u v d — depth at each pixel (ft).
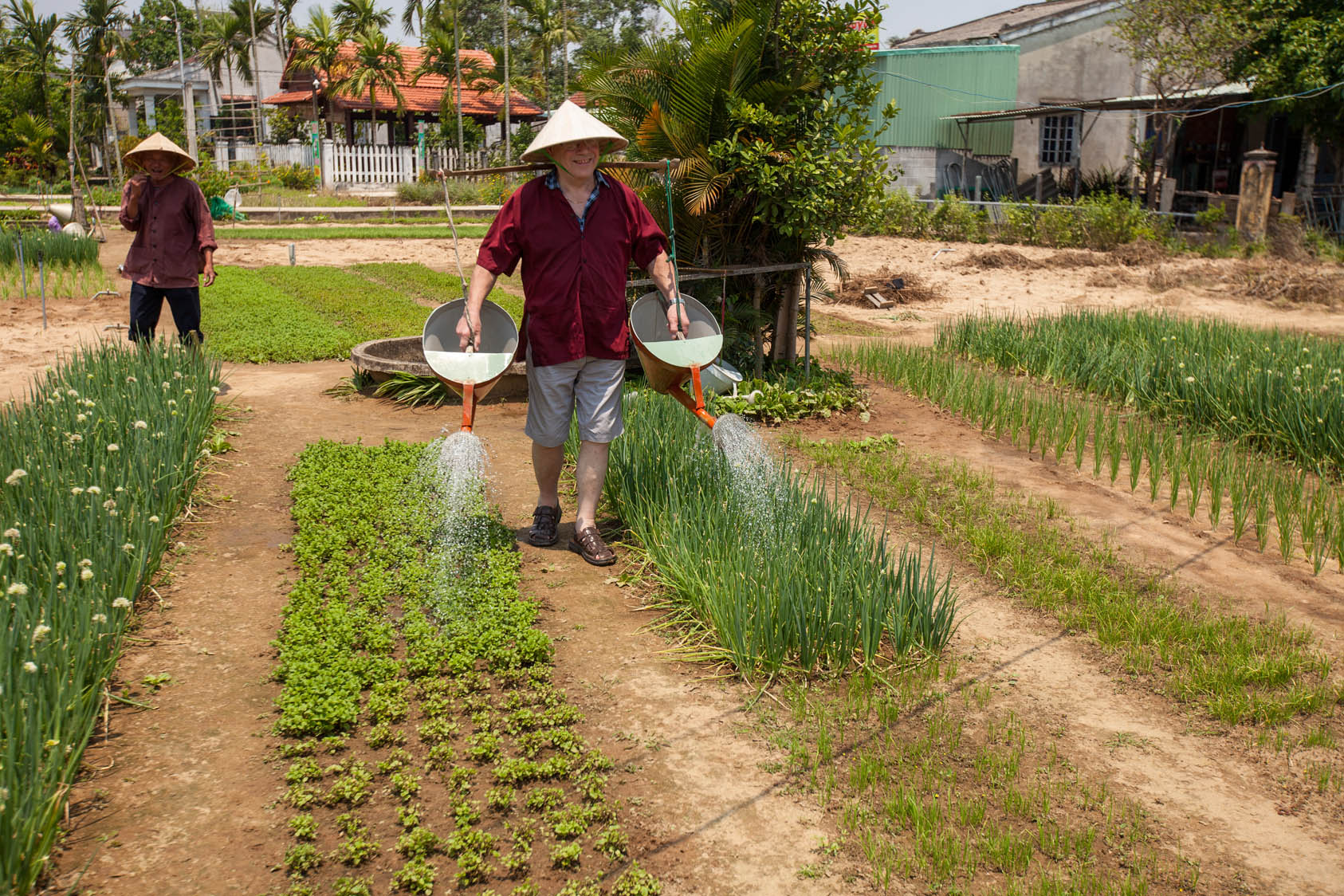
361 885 10.44
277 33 191.72
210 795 11.98
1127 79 105.81
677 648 15.84
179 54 134.21
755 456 19.48
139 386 22.66
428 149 149.28
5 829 9.81
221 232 93.25
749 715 14.11
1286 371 29.19
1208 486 24.63
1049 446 28.22
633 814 11.93
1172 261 73.10
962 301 62.18
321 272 63.31
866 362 38.52
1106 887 10.64
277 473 23.61
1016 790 12.34
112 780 12.15
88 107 167.43
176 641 15.55
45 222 90.79
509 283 62.59
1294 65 81.97
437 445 24.09
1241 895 10.70
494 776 12.37
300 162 153.28
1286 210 80.02
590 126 17.08
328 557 18.49
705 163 30.25
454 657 14.80
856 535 17.62
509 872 10.93
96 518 16.28
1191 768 13.08
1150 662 15.58
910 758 13.06
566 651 15.71
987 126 105.40
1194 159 103.81
